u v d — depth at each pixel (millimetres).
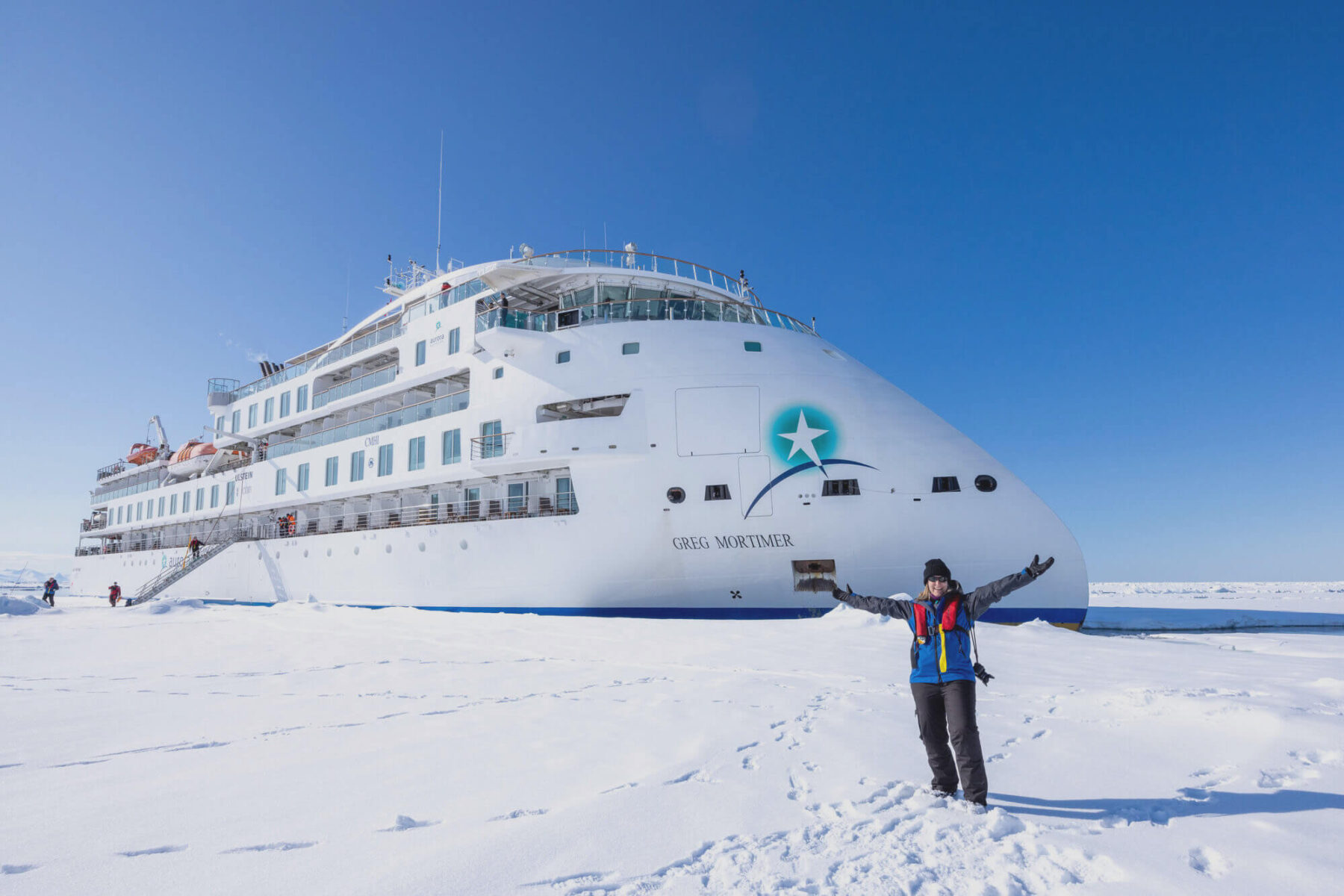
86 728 6492
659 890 2920
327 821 3822
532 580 19875
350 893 2904
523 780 4555
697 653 10844
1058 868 3045
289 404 32562
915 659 4270
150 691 8602
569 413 21125
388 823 3781
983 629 12148
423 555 22531
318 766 5004
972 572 16500
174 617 22125
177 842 3531
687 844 3406
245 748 5629
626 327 20297
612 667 9906
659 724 6129
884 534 16953
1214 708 5629
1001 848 3279
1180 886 2816
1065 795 4004
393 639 14070
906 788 4160
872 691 7520
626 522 18578
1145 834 3379
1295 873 2895
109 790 4496
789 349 19328
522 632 14398
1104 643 11039
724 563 17828
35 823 3854
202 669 10516
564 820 3748
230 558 31188
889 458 17328
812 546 17312
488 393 22000
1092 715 6016
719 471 17984
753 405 18344
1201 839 3285
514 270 22031
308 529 29219
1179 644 11234
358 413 28875
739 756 5016
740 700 7121
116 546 47156
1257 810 3619
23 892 2961
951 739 3986
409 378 25172
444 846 3416
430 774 4758
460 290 24625
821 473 17453
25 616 23094
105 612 24516
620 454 18688
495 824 3740
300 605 24703
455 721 6484
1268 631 18016
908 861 3172
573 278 22453
